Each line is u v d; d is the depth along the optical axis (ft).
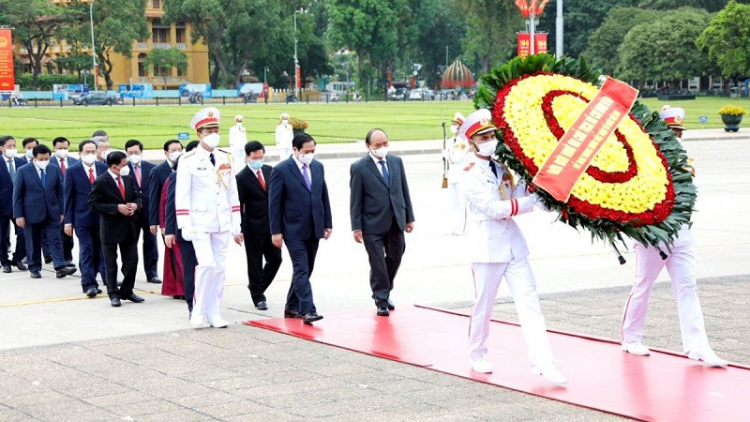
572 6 380.58
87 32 324.19
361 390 28.14
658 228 28.76
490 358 31.71
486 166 29.09
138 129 173.88
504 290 43.68
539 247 54.90
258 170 40.63
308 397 27.48
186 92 334.03
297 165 37.63
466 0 353.31
